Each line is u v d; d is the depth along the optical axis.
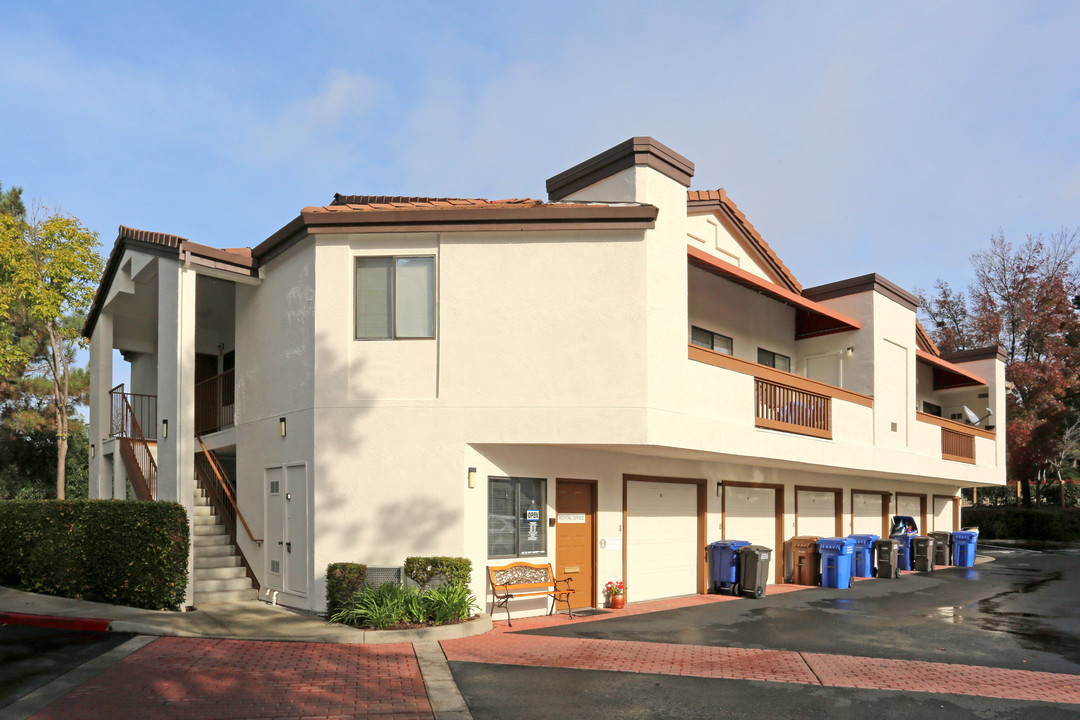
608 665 9.48
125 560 12.80
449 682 8.66
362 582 11.72
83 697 7.92
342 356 12.44
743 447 14.29
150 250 14.26
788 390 16.05
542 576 12.85
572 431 12.09
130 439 16.97
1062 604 15.45
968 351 28.33
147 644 10.31
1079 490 46.34
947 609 14.63
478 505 12.27
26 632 11.17
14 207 29.91
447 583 11.68
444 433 12.21
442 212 12.32
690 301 17.03
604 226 12.25
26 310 28.80
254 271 14.30
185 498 13.04
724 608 14.30
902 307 20.83
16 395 31.41
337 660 9.54
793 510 19.77
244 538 14.60
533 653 10.07
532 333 12.30
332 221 12.41
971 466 24.70
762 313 19.48
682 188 13.29
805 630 12.06
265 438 13.99
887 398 19.86
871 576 20.69
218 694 8.05
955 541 24.83
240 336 15.23
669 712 7.69
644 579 15.11
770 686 8.67
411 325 12.49
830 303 20.11
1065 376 42.84
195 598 13.23
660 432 12.24
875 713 7.75
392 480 12.18
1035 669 9.77
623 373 12.13
